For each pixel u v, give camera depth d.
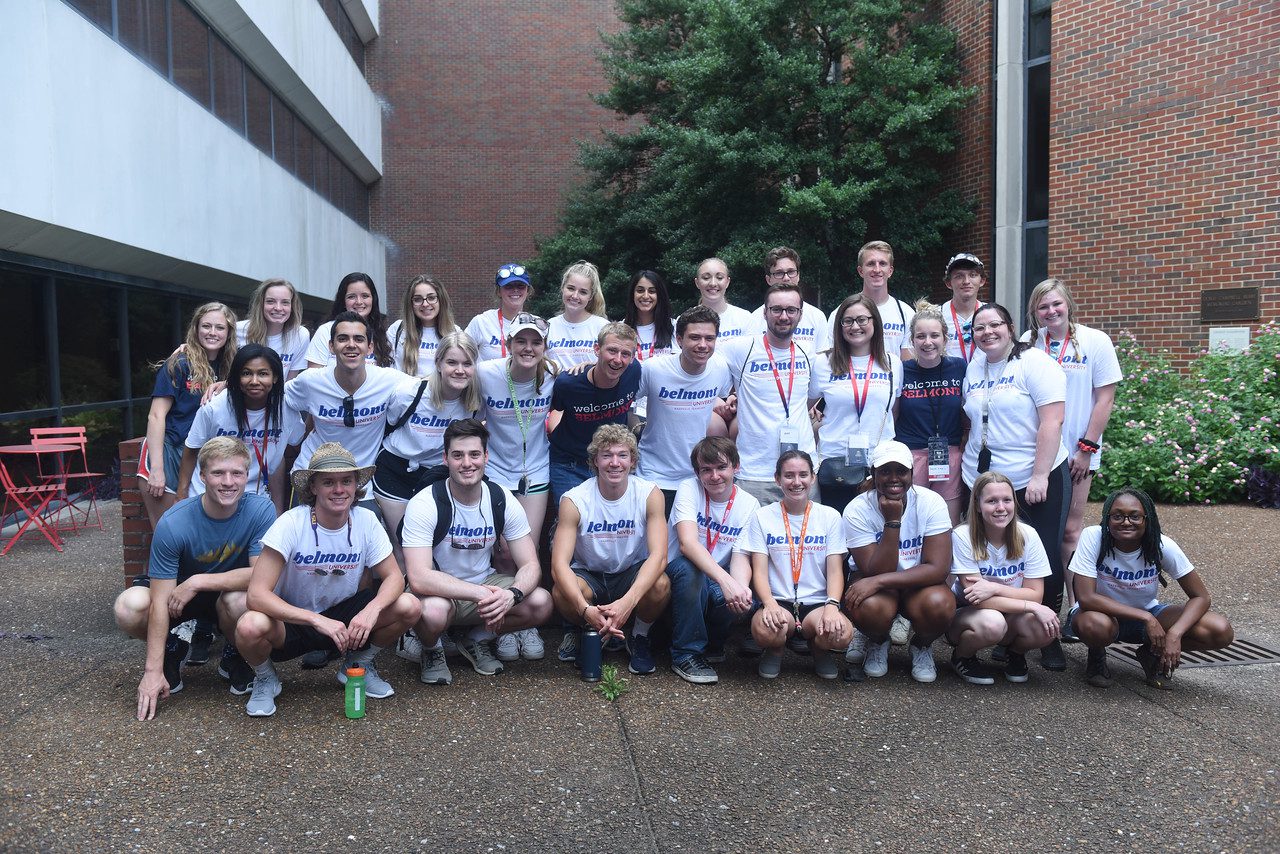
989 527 4.79
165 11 11.65
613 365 5.06
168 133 11.34
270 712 4.26
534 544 5.26
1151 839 3.23
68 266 10.07
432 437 5.30
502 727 4.19
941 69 14.76
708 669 4.84
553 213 26.91
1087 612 4.77
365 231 25.34
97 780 3.59
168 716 4.24
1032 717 4.35
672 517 5.11
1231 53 10.34
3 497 9.15
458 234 26.94
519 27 26.81
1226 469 9.20
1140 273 11.38
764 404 5.50
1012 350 5.32
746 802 3.50
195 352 5.61
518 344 5.09
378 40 26.59
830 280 15.99
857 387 5.51
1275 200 10.04
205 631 4.91
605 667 5.00
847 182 15.02
